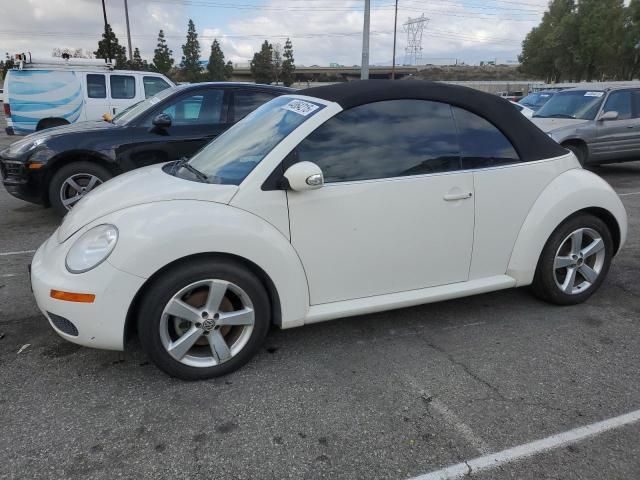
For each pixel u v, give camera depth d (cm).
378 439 238
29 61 1114
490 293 409
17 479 212
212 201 273
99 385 280
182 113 633
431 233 317
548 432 243
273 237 279
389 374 292
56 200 609
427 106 321
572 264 373
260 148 302
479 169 328
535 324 355
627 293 410
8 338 333
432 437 240
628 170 1080
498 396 272
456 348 322
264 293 286
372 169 302
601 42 4025
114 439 237
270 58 7750
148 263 254
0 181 906
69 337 266
